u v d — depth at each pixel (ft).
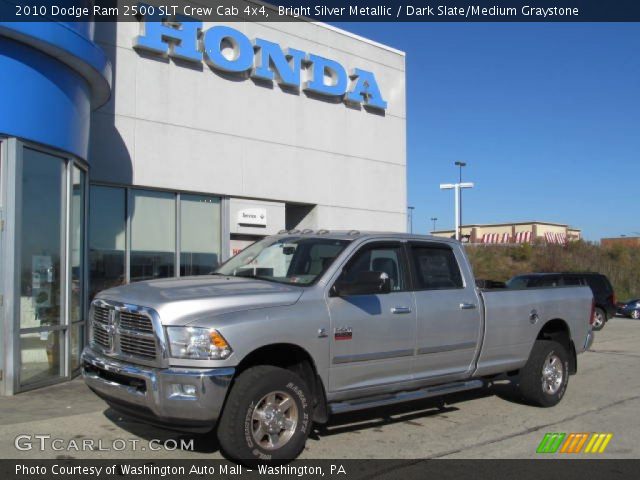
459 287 24.50
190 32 43.73
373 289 20.01
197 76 44.52
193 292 18.72
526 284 66.69
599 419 25.31
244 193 47.01
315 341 19.30
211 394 17.06
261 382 17.97
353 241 21.79
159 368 17.25
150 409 17.38
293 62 49.96
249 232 48.11
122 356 18.42
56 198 29.94
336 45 53.67
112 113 40.24
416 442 21.54
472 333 24.20
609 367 39.11
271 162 48.78
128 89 41.06
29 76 27.71
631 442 22.07
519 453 20.58
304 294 19.65
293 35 50.55
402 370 22.02
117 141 40.37
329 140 52.90
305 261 21.75
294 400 18.69
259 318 18.19
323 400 19.74
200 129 44.57
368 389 20.93
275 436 18.45
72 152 30.60
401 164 58.49
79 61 29.66
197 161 44.34
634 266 144.66
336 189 53.21
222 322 17.56
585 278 69.00
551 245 158.40
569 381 34.01
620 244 155.33
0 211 26.86
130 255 41.55
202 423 17.21
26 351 28.02
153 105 42.24
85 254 33.14
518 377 27.22
